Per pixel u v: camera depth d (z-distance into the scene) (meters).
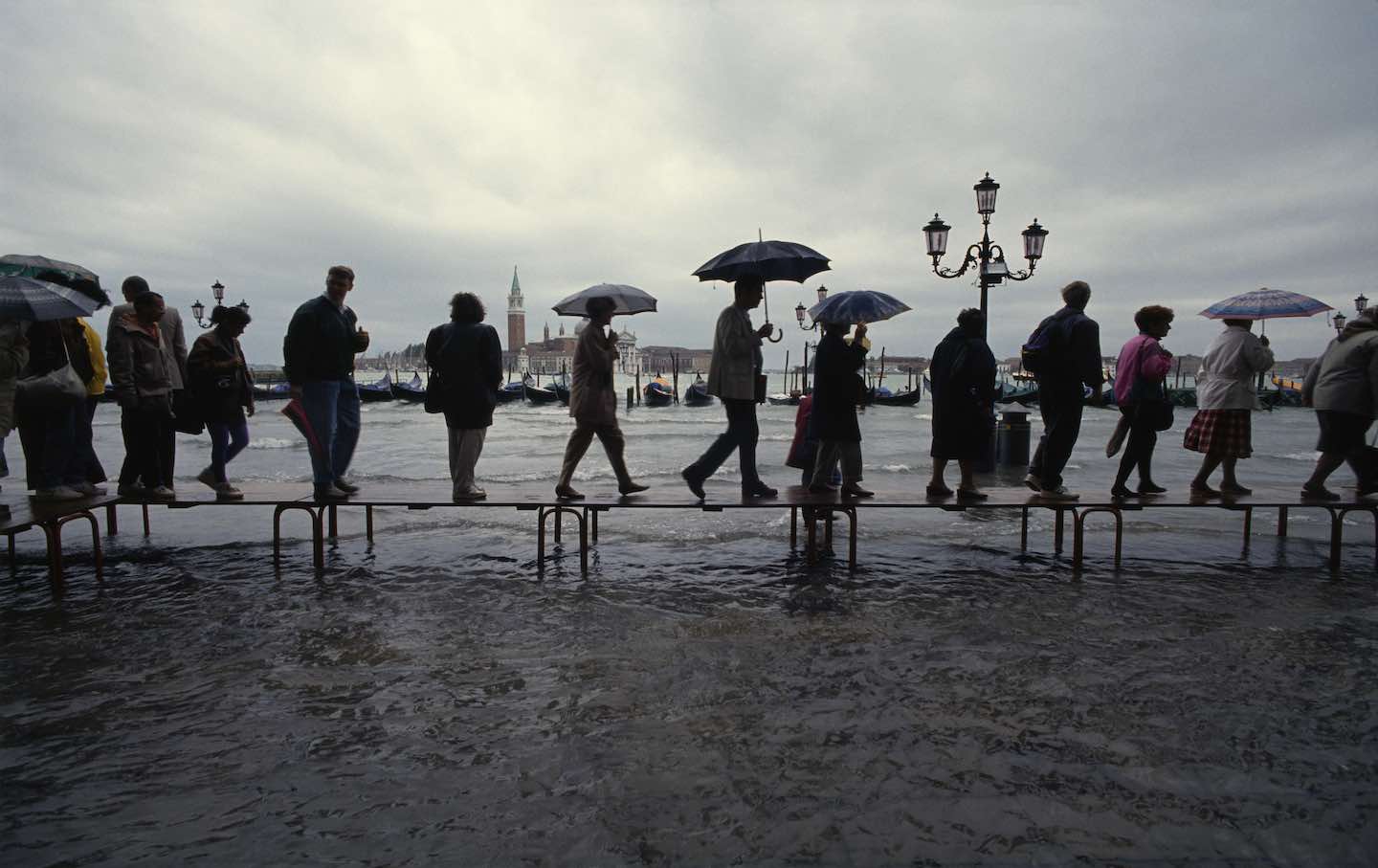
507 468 15.26
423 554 7.21
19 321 5.53
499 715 3.71
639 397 65.06
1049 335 6.78
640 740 3.45
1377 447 6.86
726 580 6.31
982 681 4.12
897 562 6.96
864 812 2.86
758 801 2.94
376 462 17.03
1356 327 6.70
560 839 2.69
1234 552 7.34
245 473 14.89
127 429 7.14
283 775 3.14
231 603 5.54
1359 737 3.49
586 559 6.53
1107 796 2.98
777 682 4.11
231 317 6.99
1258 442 24.53
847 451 6.84
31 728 3.54
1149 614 5.32
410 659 4.45
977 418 6.66
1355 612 5.37
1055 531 7.84
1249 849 2.64
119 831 2.74
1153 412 6.78
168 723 3.61
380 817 2.83
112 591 5.82
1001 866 2.53
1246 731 3.54
